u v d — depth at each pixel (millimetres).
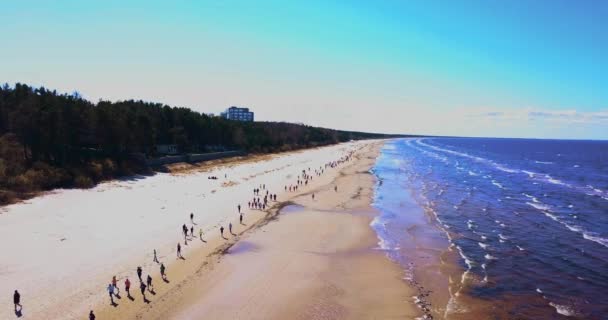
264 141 151750
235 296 31125
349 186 83625
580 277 36344
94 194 59906
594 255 42125
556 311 30000
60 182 62406
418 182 93500
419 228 52156
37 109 65938
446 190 82500
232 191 70562
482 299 31891
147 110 101312
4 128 72000
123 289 30922
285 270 36781
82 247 38562
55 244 38844
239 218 53094
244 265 37250
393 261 40000
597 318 29062
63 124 68875
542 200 72500
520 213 61406
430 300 31625
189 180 77750
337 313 29344
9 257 35094
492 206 66562
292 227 50469
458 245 45219
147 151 92500
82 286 30828
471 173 114750
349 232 49469
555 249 44062
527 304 31047
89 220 47125
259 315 28578
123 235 42781
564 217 58938
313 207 62375
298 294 32125
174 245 41094
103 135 76938
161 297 30156
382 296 32188
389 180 95438
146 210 53438
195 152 111750
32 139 66375
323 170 108188
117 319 26797
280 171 100812
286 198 68250
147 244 40719
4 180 55594
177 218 50812
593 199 73938
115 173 73938
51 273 32531
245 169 99875
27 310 26922
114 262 35656
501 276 36500
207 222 50062
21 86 80250
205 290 31781
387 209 62969
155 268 35156
